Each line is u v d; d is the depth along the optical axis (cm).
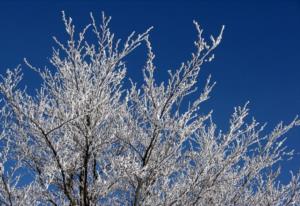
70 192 600
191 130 589
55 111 567
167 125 580
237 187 687
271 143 661
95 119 550
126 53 554
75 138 566
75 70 558
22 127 619
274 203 687
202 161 598
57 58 586
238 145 618
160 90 580
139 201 573
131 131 614
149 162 589
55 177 605
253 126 617
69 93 570
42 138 582
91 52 573
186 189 579
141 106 611
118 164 549
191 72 550
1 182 552
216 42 530
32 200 599
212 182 602
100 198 592
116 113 627
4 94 542
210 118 652
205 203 642
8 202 570
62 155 582
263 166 673
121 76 593
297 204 700
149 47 560
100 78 555
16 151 622
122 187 646
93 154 611
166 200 580
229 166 634
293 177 701
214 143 636
